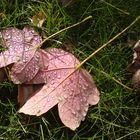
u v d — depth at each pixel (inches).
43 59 11.4
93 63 12.2
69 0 12.7
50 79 11.2
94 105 11.7
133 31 12.8
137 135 11.7
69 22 12.6
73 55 11.5
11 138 11.3
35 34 11.7
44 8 12.6
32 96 10.9
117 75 12.2
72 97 11.0
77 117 10.9
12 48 11.4
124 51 12.5
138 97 12.1
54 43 12.3
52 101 10.8
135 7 12.9
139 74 11.6
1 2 12.5
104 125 11.6
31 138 11.4
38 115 10.6
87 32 12.6
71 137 11.5
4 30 11.6
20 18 12.5
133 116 11.9
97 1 12.8
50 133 11.3
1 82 11.6
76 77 11.3
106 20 12.8
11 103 11.6
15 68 11.1
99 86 12.0
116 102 11.9
